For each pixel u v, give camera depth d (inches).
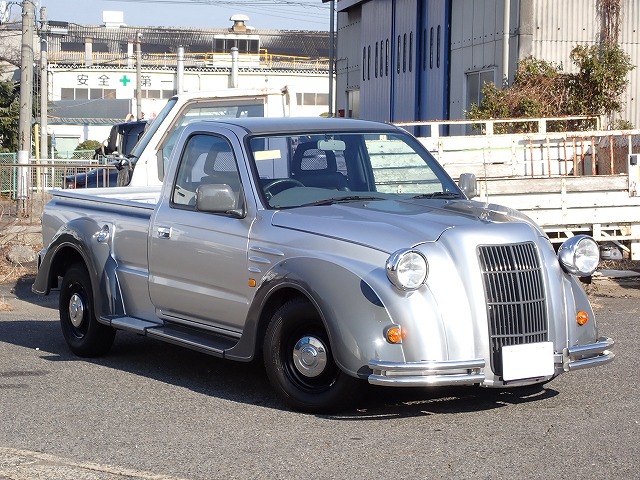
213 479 212.4
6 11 1723.7
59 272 365.1
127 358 349.1
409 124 581.6
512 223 266.2
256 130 302.7
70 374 321.7
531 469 216.7
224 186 289.6
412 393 288.0
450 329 249.3
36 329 410.0
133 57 3174.2
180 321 313.7
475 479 210.5
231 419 262.7
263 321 276.7
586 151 586.2
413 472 215.6
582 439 239.3
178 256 309.0
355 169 305.1
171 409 274.5
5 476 213.5
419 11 1101.7
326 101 3056.1
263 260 278.4
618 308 448.5
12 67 2237.9
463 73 957.8
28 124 1133.1
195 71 2947.8
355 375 249.3
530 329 258.8
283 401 278.7
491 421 256.8
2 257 613.6
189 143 318.3
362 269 253.3
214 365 336.8
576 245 269.4
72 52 3481.8
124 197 394.6
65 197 369.7
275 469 218.8
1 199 676.7
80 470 217.9
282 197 289.1
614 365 325.4
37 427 255.4
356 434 245.9
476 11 924.0
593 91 785.6
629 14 825.5
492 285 255.0
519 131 757.9
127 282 334.3
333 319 252.2
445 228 259.4
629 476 211.5
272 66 3336.6
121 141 813.2
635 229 498.9
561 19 821.9
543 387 295.3
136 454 231.0
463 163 571.2
